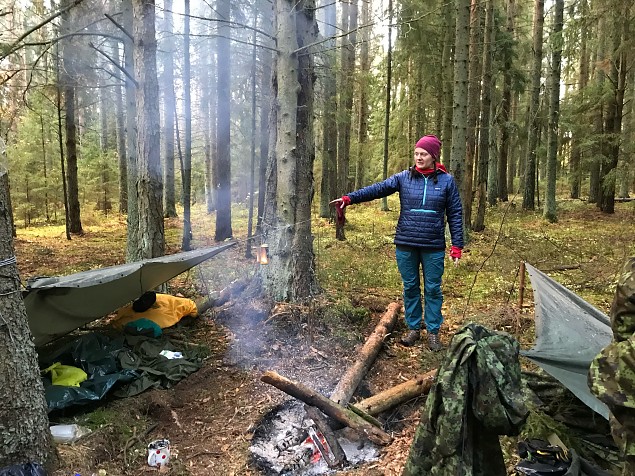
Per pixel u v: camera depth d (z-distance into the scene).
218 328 4.63
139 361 3.72
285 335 4.23
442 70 12.77
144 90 5.13
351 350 4.07
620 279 1.55
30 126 15.32
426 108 15.56
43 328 3.63
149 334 4.20
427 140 3.93
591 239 9.73
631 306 1.47
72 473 2.50
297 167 4.77
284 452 2.85
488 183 17.45
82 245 10.72
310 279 4.90
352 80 12.47
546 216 13.26
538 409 2.88
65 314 3.71
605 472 2.28
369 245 9.66
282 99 4.54
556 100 13.10
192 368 3.80
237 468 2.72
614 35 10.02
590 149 14.48
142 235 5.31
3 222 2.28
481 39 12.27
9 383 2.30
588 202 17.80
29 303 3.42
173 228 14.30
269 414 3.24
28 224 15.02
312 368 3.80
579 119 14.70
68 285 3.35
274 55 4.79
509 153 23.36
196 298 5.49
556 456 2.35
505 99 15.53
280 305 4.54
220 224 10.81
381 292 6.02
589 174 17.73
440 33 11.41
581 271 7.06
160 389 3.54
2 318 2.27
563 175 20.84
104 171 18.16
